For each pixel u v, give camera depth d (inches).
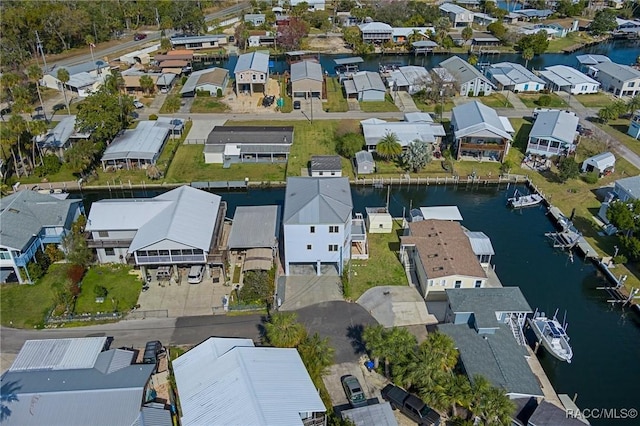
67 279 2145.7
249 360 1566.2
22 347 1717.5
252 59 4461.1
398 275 2213.3
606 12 6466.5
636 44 6348.4
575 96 4367.6
